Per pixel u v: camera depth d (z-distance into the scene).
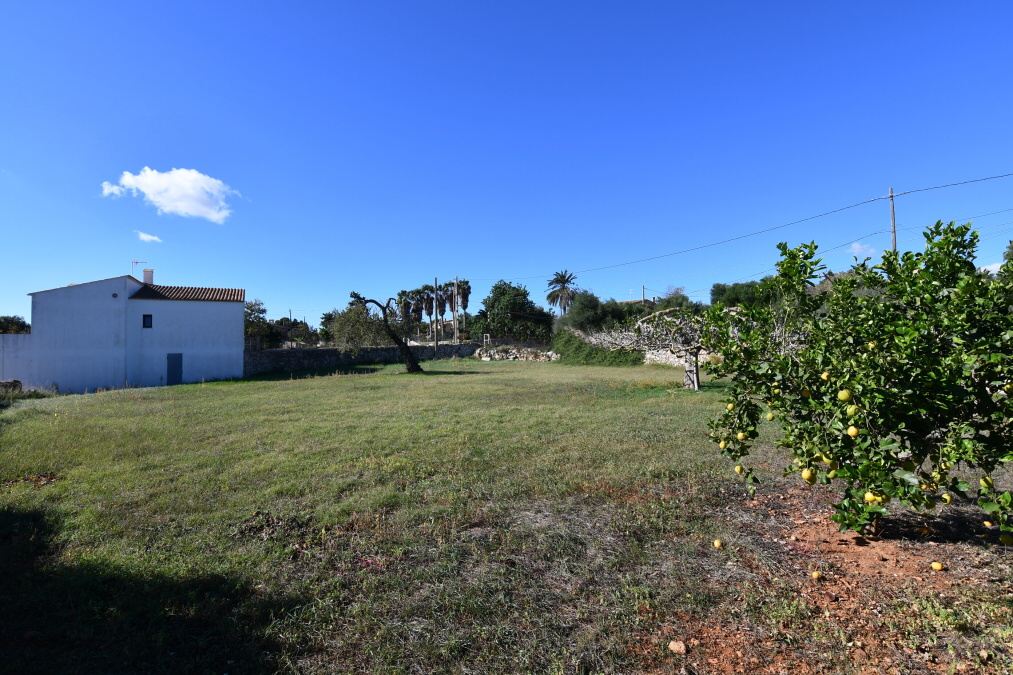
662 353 30.28
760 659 2.52
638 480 5.57
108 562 3.66
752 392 3.71
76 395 18.44
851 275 3.98
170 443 7.96
